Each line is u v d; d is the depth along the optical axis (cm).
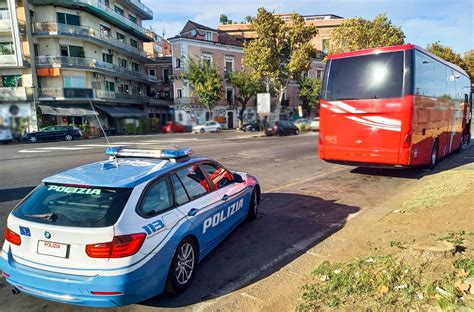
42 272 312
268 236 545
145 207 341
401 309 300
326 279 367
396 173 1079
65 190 346
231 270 429
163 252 340
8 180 968
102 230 304
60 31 3262
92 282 298
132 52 4356
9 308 351
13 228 331
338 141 951
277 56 3541
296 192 841
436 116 1045
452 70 1233
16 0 3031
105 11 3784
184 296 370
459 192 668
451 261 368
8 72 2986
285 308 326
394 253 412
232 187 527
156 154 433
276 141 2291
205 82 3666
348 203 731
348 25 3316
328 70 962
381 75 873
